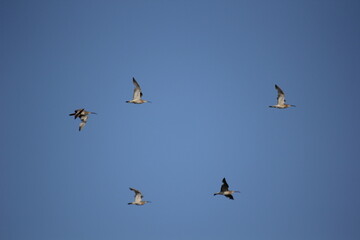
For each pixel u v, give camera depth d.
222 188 61.66
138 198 63.62
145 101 61.94
